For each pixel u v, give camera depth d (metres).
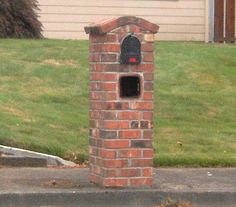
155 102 13.45
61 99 13.16
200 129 12.19
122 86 8.61
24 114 11.98
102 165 8.68
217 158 10.66
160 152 10.88
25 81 13.98
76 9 20.12
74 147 10.92
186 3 20.80
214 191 8.72
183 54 16.53
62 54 15.81
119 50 8.56
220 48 17.67
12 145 10.66
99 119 8.73
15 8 17.69
